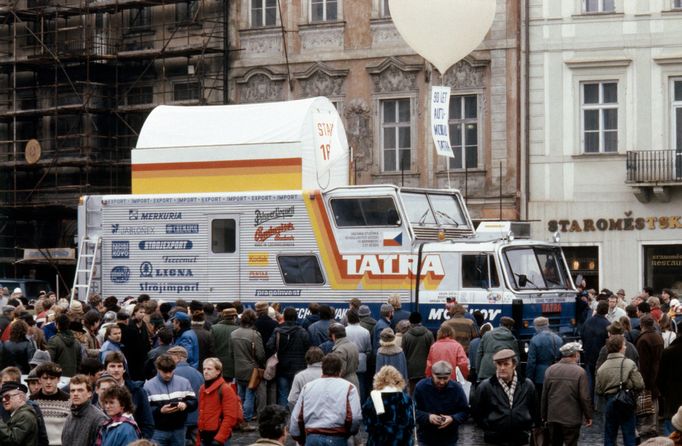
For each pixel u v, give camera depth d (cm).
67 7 9006
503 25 7738
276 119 5419
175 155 5569
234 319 4328
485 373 3862
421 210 5116
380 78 8088
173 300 5409
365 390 4312
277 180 5350
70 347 3575
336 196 5109
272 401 4291
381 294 5025
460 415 2825
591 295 5691
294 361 4191
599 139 7556
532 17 7681
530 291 4875
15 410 2445
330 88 8225
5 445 2417
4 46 9312
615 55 7531
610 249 7469
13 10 9100
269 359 4203
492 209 7762
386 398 2573
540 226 7619
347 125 8175
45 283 7794
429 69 7938
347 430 2612
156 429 2939
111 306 4500
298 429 2645
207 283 5334
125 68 8962
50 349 3550
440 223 5188
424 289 4962
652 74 7469
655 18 7469
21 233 9244
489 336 3881
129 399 2347
